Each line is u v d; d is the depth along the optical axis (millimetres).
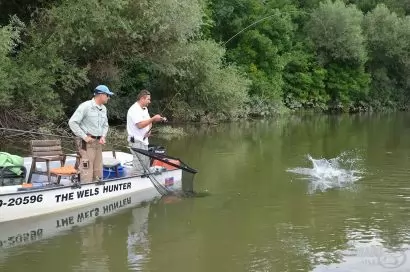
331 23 33688
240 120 24031
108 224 7227
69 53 15227
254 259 5957
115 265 5734
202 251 6195
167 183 9320
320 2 35312
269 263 5848
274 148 14547
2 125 13852
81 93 17016
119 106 18828
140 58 17391
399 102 39094
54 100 14938
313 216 7684
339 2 34719
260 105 26625
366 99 36781
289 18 31594
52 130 14641
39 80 14078
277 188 9484
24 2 15398
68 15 14203
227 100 21359
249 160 12406
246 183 9844
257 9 29406
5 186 7316
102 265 5730
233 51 28500
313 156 13109
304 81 32281
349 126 22656
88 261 5844
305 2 36750
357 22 35125
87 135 8078
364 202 8508
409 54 38000
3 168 7602
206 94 20828
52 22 14773
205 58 20344
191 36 18469
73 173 7809
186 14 16531
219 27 28812
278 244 6469
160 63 17609
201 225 7223
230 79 21438
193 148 14258
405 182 10016
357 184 9859
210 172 10875
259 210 8008
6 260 5852
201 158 12625
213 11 28109
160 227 7113
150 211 7898
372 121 26328
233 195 8930
